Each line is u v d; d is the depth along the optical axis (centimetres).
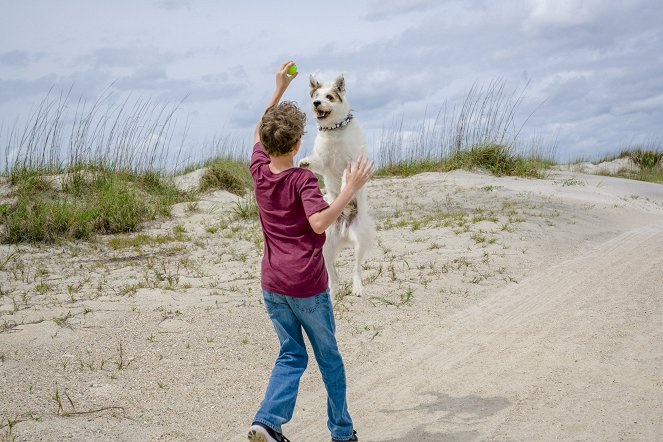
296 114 293
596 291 616
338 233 596
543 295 614
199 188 1321
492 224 933
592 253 804
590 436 328
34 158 1163
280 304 295
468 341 495
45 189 1099
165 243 907
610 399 371
